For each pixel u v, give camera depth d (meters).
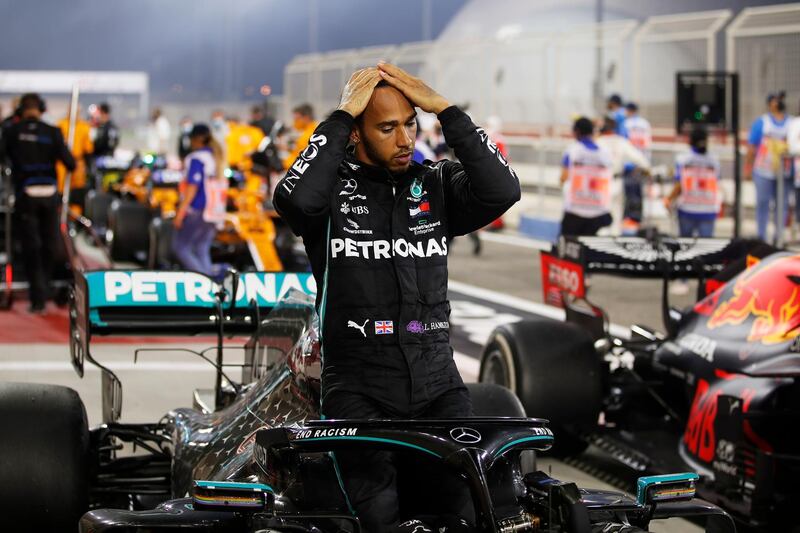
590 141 13.38
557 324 6.47
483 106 23.70
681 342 6.24
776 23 17.52
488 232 20.83
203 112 54.75
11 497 4.25
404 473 3.46
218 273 12.50
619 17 33.53
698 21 18.64
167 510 3.46
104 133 19.58
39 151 11.09
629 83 20.22
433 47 25.41
